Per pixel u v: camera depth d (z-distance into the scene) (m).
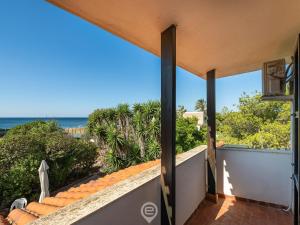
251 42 2.04
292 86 2.55
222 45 2.12
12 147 6.05
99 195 1.37
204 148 3.58
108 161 8.12
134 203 1.54
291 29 1.74
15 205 3.93
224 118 8.10
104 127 8.77
